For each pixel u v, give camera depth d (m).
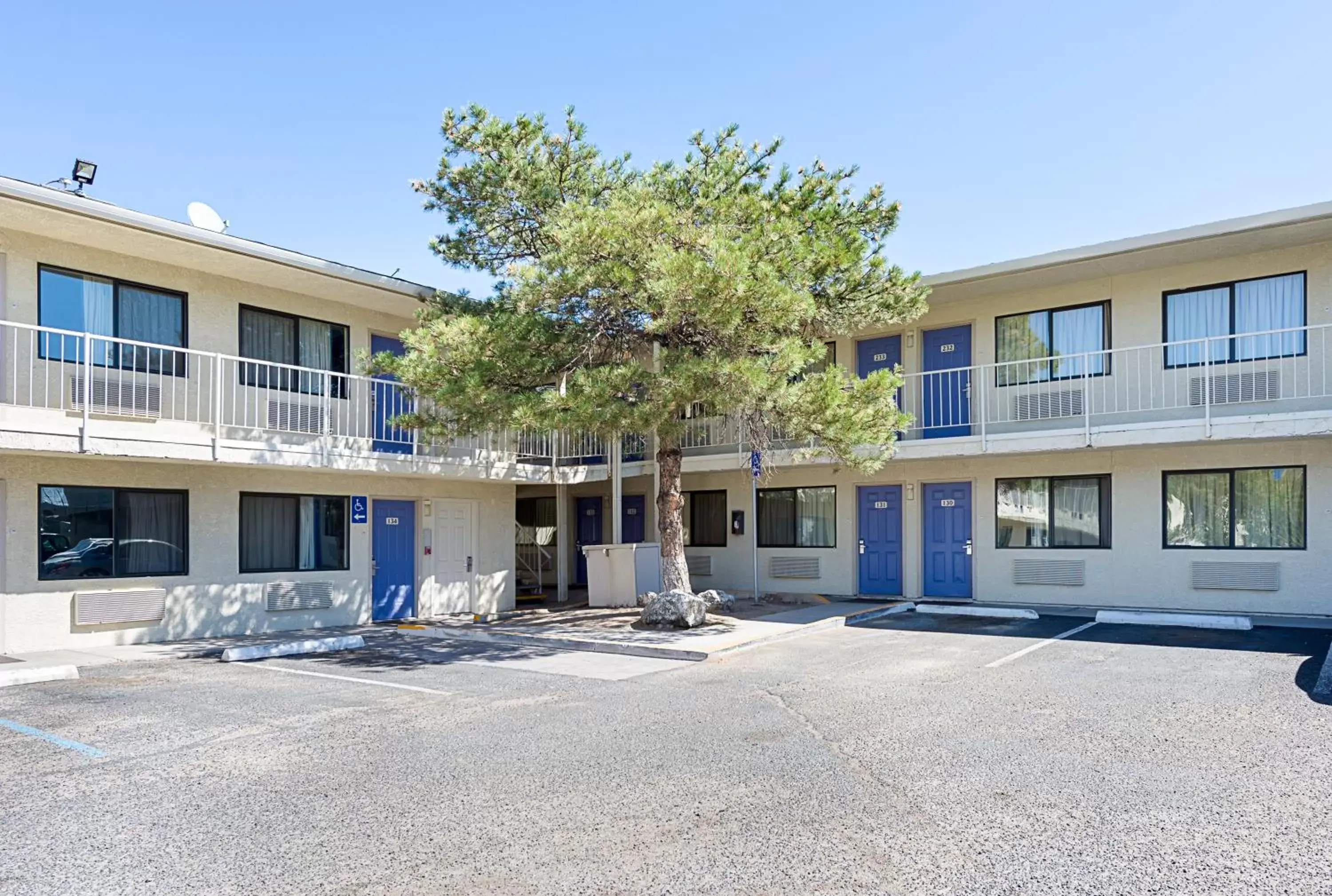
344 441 14.54
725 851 4.45
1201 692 7.89
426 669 10.20
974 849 4.41
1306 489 13.12
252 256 12.66
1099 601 14.77
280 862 4.41
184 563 12.96
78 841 4.70
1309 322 12.88
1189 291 13.95
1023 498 15.74
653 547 17.22
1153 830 4.61
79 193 11.73
